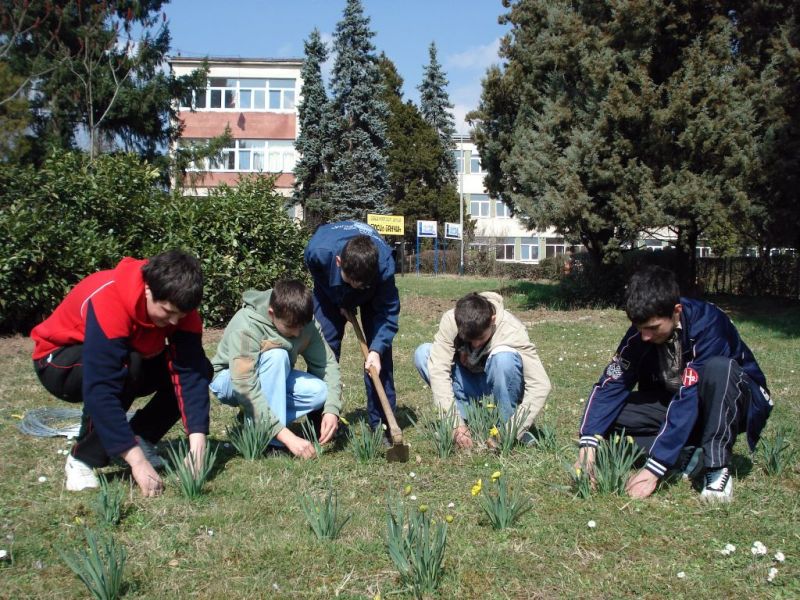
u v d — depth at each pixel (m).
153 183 12.09
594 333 11.41
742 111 14.02
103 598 2.59
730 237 29.33
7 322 10.16
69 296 3.71
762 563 2.88
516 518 3.33
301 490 3.70
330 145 40.75
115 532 3.19
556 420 5.26
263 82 41.81
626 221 14.74
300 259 12.80
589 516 3.36
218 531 3.21
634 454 3.91
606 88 15.05
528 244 51.66
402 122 45.69
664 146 14.51
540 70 17.83
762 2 14.29
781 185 14.27
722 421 3.46
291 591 2.71
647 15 14.14
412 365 8.00
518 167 16.72
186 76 26.16
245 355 4.20
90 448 3.68
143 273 3.40
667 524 3.26
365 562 2.93
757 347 9.94
